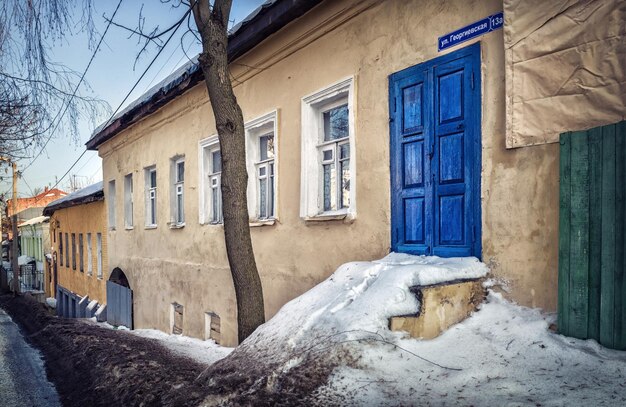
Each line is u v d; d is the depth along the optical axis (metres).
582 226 3.34
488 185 4.15
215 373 3.86
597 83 3.36
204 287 9.01
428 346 3.54
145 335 10.17
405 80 5.01
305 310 4.20
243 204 4.82
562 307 3.44
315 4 5.95
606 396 2.61
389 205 5.19
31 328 12.05
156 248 11.30
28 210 43.44
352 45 5.72
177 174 10.70
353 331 3.50
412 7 4.95
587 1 3.41
